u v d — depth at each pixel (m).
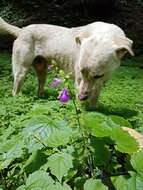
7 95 1.02
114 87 1.15
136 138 0.30
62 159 0.30
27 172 0.31
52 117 0.33
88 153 0.31
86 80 0.74
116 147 0.29
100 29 0.79
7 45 1.88
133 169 0.30
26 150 0.33
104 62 0.73
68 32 0.90
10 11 2.24
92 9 2.26
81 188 0.30
